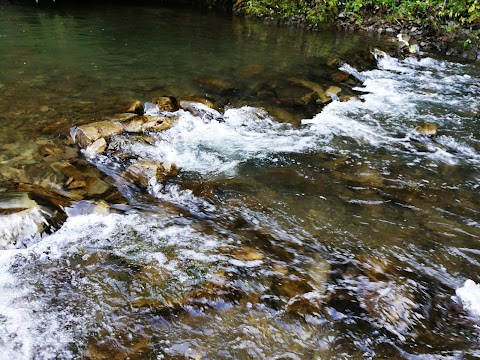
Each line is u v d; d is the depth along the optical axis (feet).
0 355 8.27
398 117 22.98
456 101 26.03
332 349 9.04
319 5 47.39
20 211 11.35
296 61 31.63
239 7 52.44
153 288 10.25
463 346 9.29
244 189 15.10
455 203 15.07
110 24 40.27
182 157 16.97
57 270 10.60
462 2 41.11
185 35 38.01
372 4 47.21
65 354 8.46
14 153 15.23
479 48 37.86
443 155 18.92
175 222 12.94
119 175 14.92
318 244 12.42
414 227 13.48
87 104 20.35
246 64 29.73
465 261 12.05
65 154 15.67
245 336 9.20
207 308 9.80
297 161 17.43
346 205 14.53
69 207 12.55
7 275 10.29
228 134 19.34
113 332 9.05
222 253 11.67
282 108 22.70
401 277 11.28
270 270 11.16
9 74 23.71
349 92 26.53
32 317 9.24
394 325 9.71
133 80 24.49
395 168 17.43
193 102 21.18
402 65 34.45
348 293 10.56
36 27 36.58
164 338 9.02
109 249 11.48
